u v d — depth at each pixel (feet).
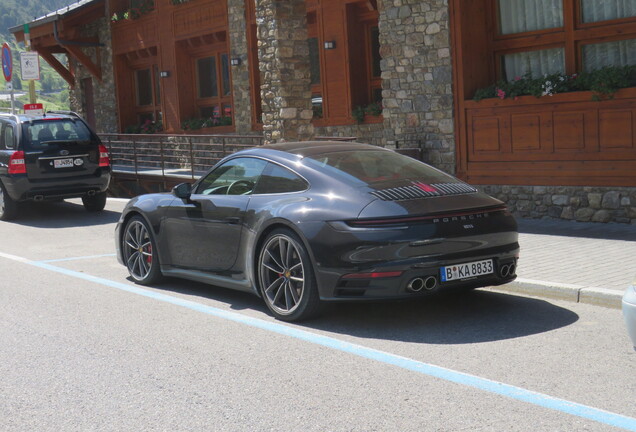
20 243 38.24
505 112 38.73
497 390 14.66
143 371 16.72
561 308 21.20
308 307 20.01
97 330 20.43
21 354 18.39
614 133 34.83
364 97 51.62
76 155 46.91
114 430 13.39
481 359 16.71
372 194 19.53
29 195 45.98
